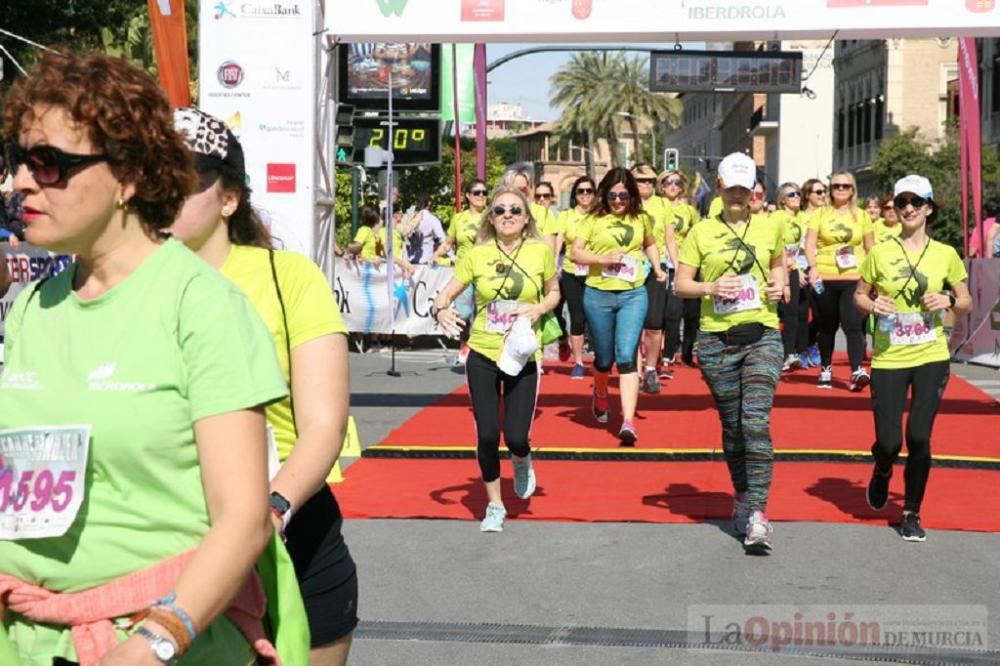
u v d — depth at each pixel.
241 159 3.59
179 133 2.62
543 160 122.81
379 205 23.80
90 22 29.09
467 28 11.42
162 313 2.53
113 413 2.48
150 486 2.51
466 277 7.85
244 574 2.46
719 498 8.73
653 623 6.03
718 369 7.49
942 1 11.32
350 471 9.77
